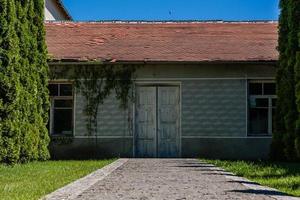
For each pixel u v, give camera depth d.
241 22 25.33
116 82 20.91
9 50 14.43
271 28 24.59
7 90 14.41
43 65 17.67
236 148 20.62
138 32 24.03
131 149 20.75
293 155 17.12
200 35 23.66
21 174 12.47
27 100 15.84
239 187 9.76
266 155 20.56
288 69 17.50
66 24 24.86
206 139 20.64
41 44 17.55
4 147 14.41
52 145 20.72
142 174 12.43
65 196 8.35
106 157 20.67
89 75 20.97
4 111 14.41
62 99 21.06
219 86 20.77
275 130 18.30
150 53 21.33
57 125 21.00
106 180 10.98
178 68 20.84
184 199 8.09
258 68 20.77
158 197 8.31
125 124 20.84
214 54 21.17
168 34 23.77
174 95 21.03
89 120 20.86
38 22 17.36
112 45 22.36
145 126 20.97
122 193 8.80
